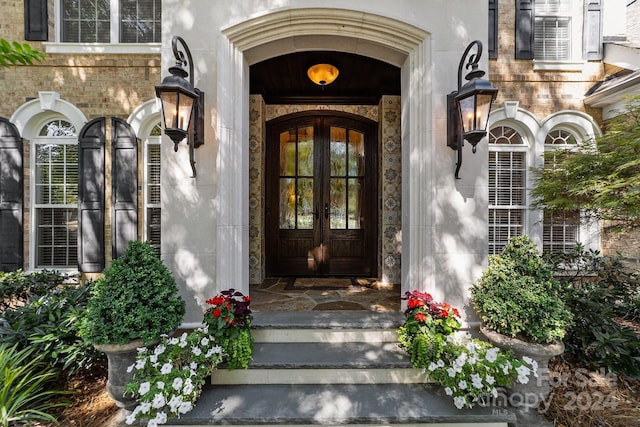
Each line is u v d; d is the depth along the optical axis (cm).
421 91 296
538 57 470
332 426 212
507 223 477
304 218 543
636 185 280
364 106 531
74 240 454
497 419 213
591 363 278
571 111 450
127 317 224
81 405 254
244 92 310
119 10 446
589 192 337
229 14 290
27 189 441
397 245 485
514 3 453
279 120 533
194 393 219
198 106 279
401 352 271
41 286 383
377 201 527
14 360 236
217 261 285
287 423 212
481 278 278
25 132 436
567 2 467
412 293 274
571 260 395
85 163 435
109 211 439
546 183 380
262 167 505
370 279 514
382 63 416
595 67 454
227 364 249
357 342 291
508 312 238
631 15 570
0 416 215
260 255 490
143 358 227
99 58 436
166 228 286
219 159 284
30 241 441
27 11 426
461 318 289
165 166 286
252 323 292
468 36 293
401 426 215
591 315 289
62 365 274
